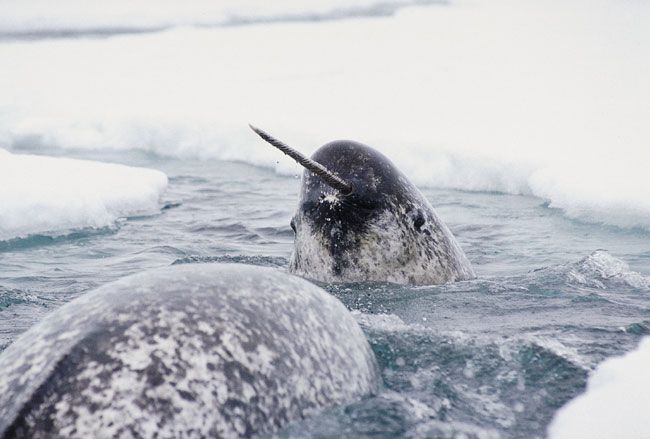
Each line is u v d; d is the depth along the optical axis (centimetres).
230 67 8094
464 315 2075
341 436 1239
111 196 3972
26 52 9406
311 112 6072
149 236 3509
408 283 2317
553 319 2052
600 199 3766
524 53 7362
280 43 9212
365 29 9562
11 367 1171
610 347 1808
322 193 2286
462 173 4594
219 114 6081
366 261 2283
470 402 1479
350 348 1398
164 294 1267
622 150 4584
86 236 3541
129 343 1165
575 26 8269
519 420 1424
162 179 4497
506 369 1627
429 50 8012
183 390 1135
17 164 4328
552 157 4506
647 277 2519
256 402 1187
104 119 6141
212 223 3731
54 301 2506
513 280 2436
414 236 2331
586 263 2594
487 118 5478
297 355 1279
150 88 7294
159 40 9900
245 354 1215
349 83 6931
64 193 3859
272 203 4141
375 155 2325
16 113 6512
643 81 6084
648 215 3594
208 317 1235
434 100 6116
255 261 2923
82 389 1102
